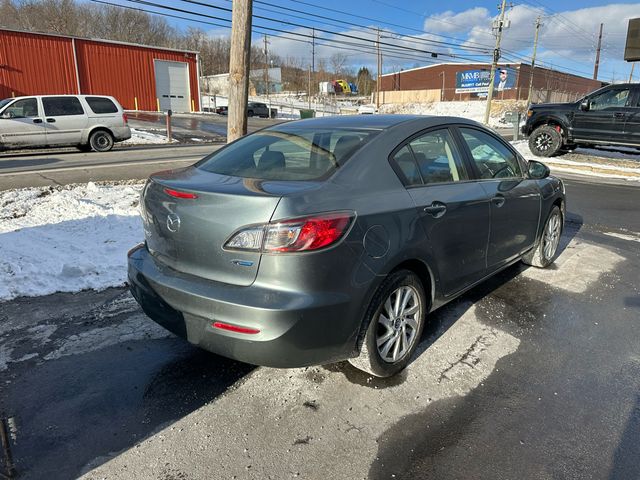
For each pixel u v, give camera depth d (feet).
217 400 8.89
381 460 7.47
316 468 7.29
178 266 8.73
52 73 94.48
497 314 12.72
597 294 14.19
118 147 50.90
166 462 7.37
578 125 43.78
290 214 7.52
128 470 7.21
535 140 47.06
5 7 224.74
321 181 8.45
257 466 7.32
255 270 7.66
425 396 9.08
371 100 247.70
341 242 7.84
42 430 8.04
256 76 272.10
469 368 10.07
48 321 11.85
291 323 7.51
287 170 9.13
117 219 19.98
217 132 72.49
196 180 8.96
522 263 16.84
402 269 9.36
